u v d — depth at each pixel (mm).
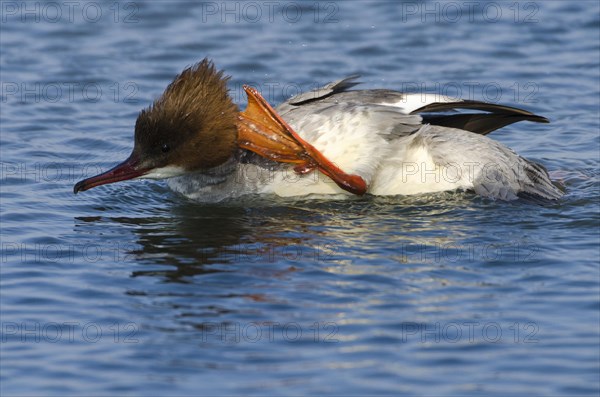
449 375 9625
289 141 13445
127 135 16891
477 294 11023
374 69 19000
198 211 13859
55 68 19219
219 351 10086
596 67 19062
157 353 10062
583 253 11906
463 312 10656
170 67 19250
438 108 13906
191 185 14367
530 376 9578
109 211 13922
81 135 16844
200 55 19672
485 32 20453
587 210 13266
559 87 18375
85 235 12977
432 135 13664
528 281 11266
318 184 13969
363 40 20219
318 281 11383
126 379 9672
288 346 10133
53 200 14312
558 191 13781
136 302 11070
